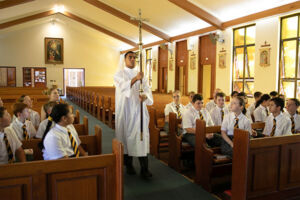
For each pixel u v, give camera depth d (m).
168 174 3.89
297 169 2.82
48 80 19.48
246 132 2.46
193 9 9.41
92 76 20.70
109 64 21.11
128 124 3.71
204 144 3.39
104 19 15.38
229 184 3.56
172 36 13.75
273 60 8.36
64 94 19.91
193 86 12.53
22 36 18.61
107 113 8.11
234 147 2.63
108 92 12.82
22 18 15.12
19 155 2.54
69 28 19.77
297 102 3.76
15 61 18.55
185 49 13.12
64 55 19.83
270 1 8.05
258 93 5.76
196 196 3.15
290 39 7.94
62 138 2.38
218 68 10.79
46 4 14.20
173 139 4.12
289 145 2.74
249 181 2.54
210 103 5.35
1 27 14.59
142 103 3.53
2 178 1.65
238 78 10.02
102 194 1.90
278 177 2.71
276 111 3.49
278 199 2.72
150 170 4.06
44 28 19.12
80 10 15.33
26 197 1.71
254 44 9.26
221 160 3.28
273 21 8.28
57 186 1.77
